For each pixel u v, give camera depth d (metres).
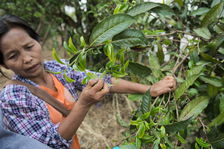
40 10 2.04
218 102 1.07
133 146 0.77
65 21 2.13
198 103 0.89
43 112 0.85
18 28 0.77
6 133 0.80
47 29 2.31
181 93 0.88
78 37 1.87
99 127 2.01
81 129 1.96
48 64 0.97
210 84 0.97
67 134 0.80
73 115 0.77
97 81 0.73
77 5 2.05
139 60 1.71
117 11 0.93
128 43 0.91
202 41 1.07
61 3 2.01
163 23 1.30
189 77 0.88
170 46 1.28
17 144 0.79
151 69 1.02
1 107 0.83
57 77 0.96
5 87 0.86
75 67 0.76
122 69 0.75
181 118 0.88
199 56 1.04
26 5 1.97
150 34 1.05
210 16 1.02
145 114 0.80
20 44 0.77
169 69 1.07
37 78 0.89
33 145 0.78
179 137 0.82
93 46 0.84
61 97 0.92
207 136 0.91
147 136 0.79
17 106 0.81
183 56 1.10
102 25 0.84
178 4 1.21
